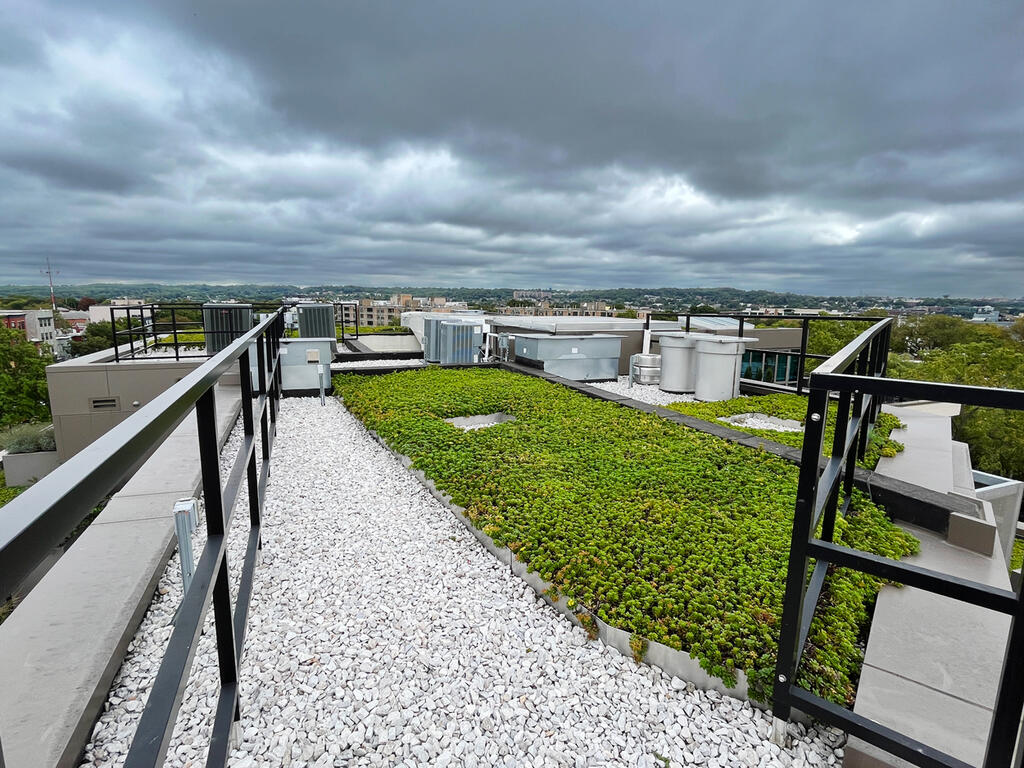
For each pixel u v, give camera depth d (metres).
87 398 8.08
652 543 2.80
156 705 0.97
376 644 2.26
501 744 1.78
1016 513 5.23
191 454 4.21
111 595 2.21
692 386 8.12
